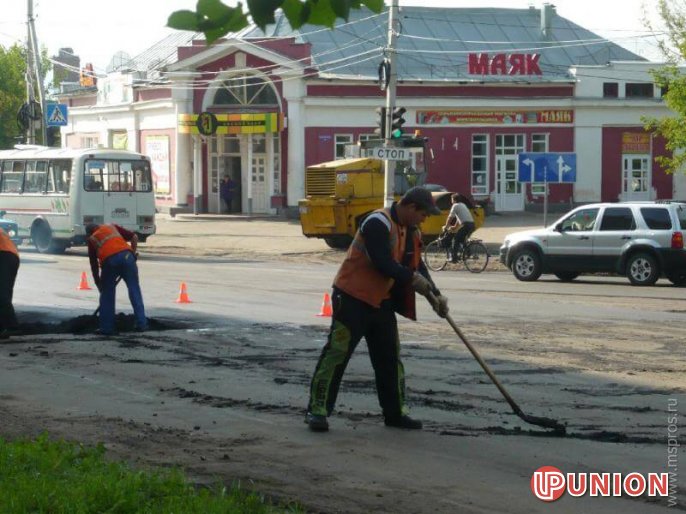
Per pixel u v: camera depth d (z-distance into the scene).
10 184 39.44
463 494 7.44
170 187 57.97
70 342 15.34
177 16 4.71
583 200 57.56
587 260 27.05
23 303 20.89
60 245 37.88
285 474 7.96
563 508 7.12
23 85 83.94
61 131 69.81
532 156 34.19
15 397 11.22
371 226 9.12
